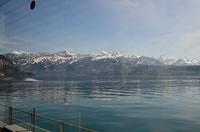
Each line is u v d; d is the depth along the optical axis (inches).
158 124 2498.8
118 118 2832.2
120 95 6373.0
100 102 4766.2
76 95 6358.3
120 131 2116.1
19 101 4800.7
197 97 5974.4
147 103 4690.0
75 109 3631.9
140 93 6993.1
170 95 6466.5
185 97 5989.2
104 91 7834.6
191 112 3526.1
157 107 4104.3
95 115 3034.0
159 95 6432.1
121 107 4013.3
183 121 2731.3
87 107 3939.5
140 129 2229.3
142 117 2965.1
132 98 5625.0
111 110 3597.4
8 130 602.9
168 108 3983.8
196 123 2608.3
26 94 6604.3
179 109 3863.2
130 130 2174.0
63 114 3051.2
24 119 2133.4
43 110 3452.3
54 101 4864.7
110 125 2372.0
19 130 586.9
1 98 5418.3
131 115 3120.1
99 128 2223.2
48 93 7037.4
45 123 2091.5
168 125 2456.9
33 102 4613.7
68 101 4886.8
